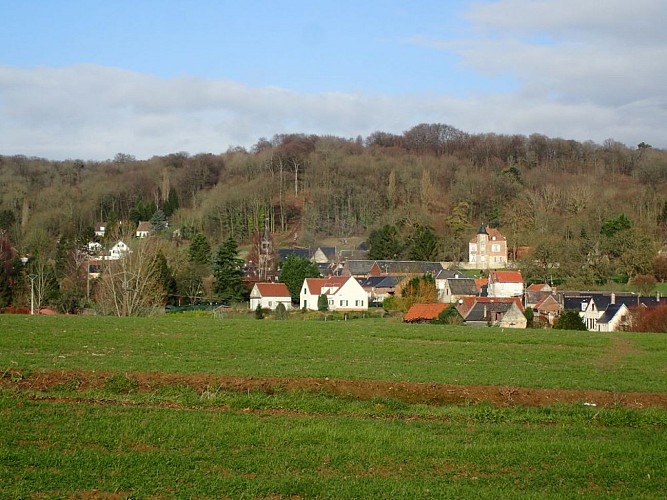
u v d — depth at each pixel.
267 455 19.28
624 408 26.19
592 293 98.75
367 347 40.34
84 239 130.88
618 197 159.38
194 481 17.14
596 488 17.75
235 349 38.16
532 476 18.36
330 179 186.25
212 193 174.88
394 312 94.19
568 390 28.98
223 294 102.25
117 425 21.47
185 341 40.62
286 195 182.25
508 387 28.94
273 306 101.38
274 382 28.52
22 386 26.98
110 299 73.88
